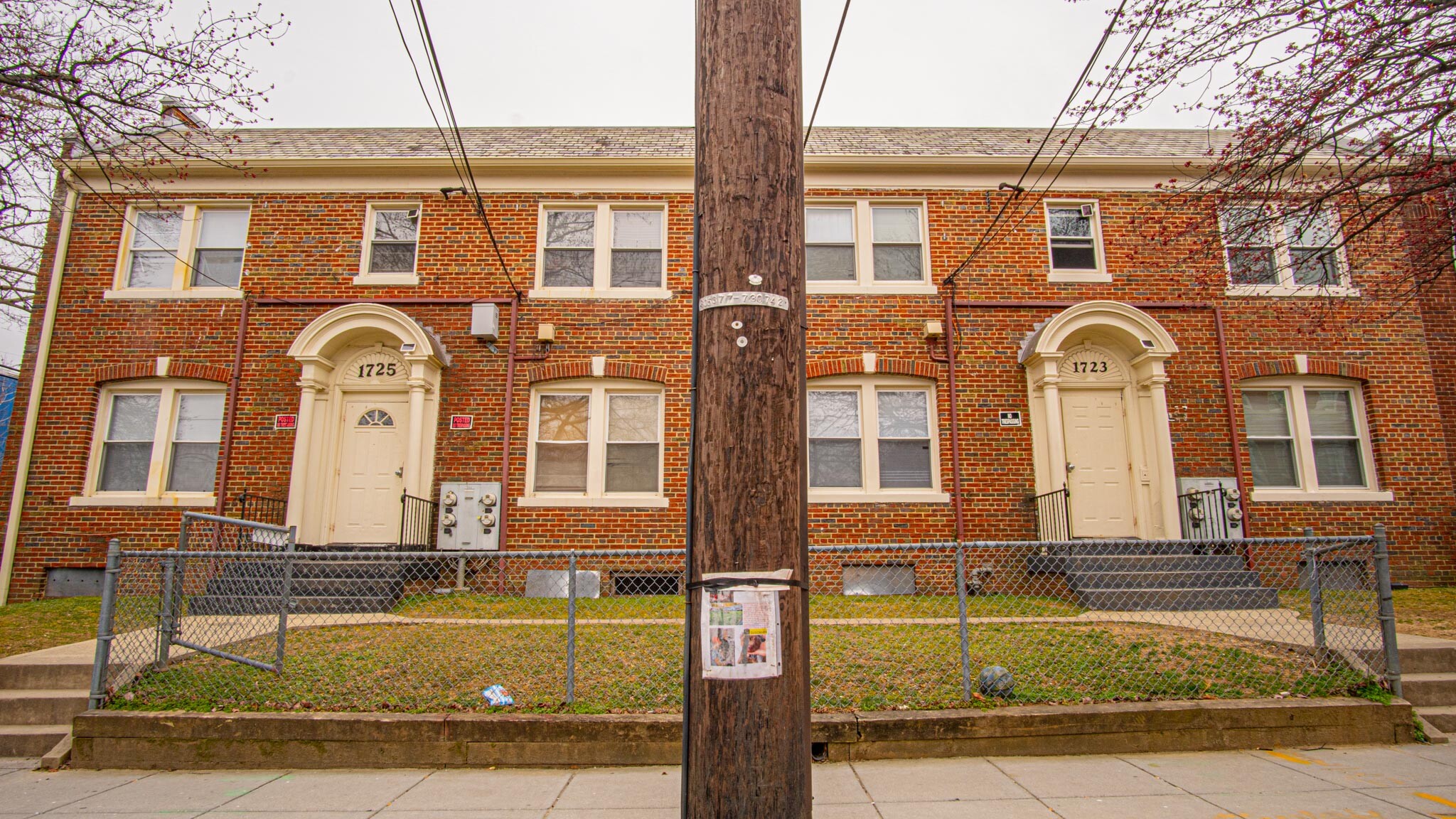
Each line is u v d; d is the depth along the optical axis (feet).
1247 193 27.07
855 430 37.17
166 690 18.52
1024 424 36.65
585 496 36.14
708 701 8.61
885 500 35.99
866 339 37.32
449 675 19.47
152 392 37.17
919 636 22.54
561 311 37.58
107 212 38.11
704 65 10.17
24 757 17.58
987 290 37.86
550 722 16.58
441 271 37.86
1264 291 37.96
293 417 36.11
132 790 15.25
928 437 37.17
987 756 16.71
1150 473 36.19
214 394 37.17
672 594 33.99
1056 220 39.06
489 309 36.52
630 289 37.81
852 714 16.85
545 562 35.35
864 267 38.24
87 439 36.19
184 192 38.37
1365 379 37.55
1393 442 37.09
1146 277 38.06
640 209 39.17
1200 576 31.53
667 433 36.63
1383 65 22.62
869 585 35.40
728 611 8.66
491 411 36.45
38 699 18.47
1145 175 38.99
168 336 36.96
